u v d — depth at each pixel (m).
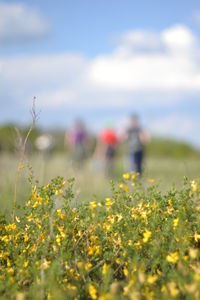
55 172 11.33
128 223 5.35
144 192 5.86
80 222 5.53
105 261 5.19
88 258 5.25
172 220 5.15
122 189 5.74
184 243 4.76
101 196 8.52
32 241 5.39
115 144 20.17
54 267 4.50
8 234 5.66
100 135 20.25
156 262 4.73
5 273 5.01
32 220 5.67
